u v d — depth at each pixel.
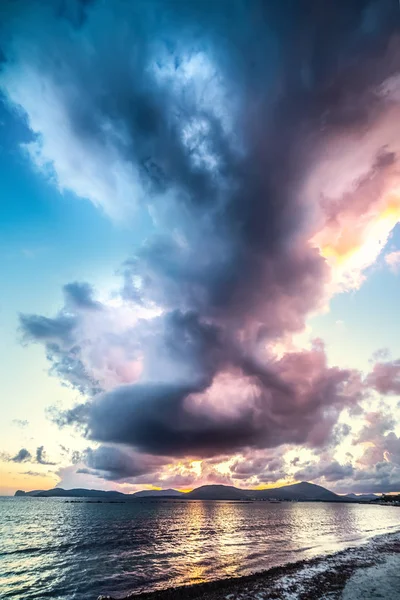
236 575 27.09
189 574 28.09
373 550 36.12
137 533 59.47
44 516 102.00
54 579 27.80
